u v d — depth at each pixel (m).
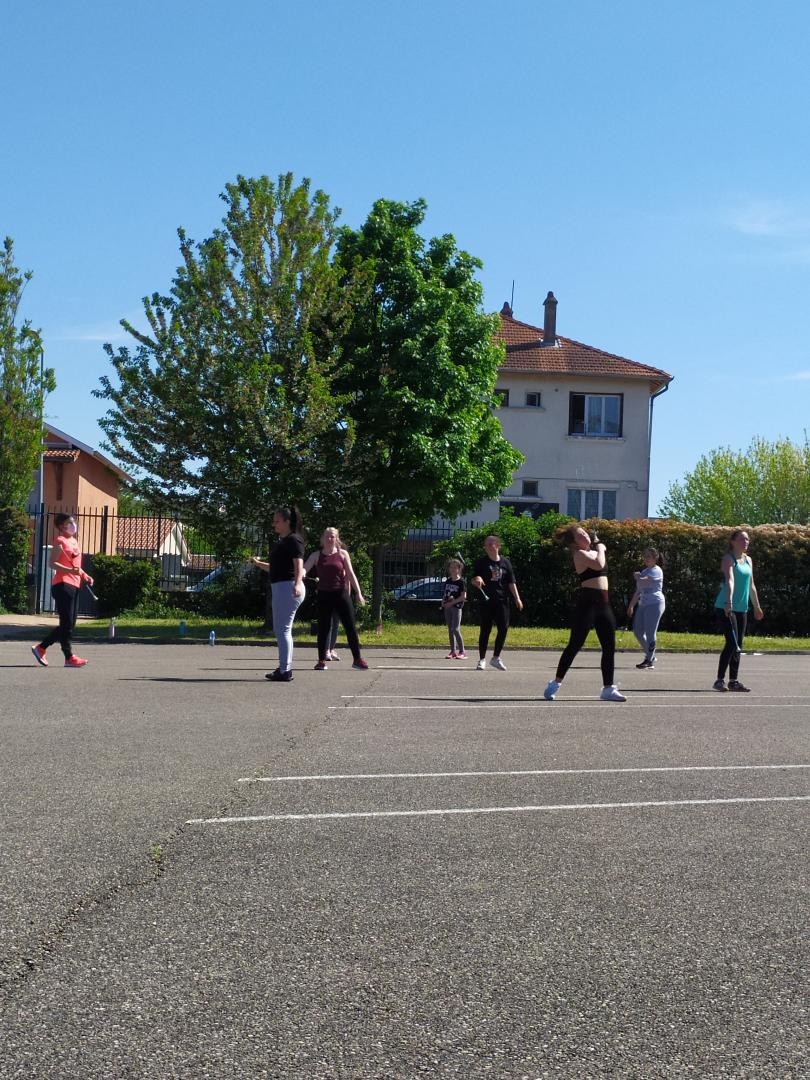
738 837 6.28
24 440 30.77
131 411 24.02
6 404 30.80
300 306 24.36
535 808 6.87
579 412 41.66
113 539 36.88
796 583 31.16
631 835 6.28
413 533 32.88
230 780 7.50
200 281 24.28
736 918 4.89
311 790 7.24
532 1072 3.44
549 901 5.08
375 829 6.29
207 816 6.48
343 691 13.14
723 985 4.14
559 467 41.38
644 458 41.56
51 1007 3.83
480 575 17.23
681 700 13.26
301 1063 3.47
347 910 4.91
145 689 12.84
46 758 8.20
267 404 23.48
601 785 7.61
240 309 24.12
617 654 22.81
